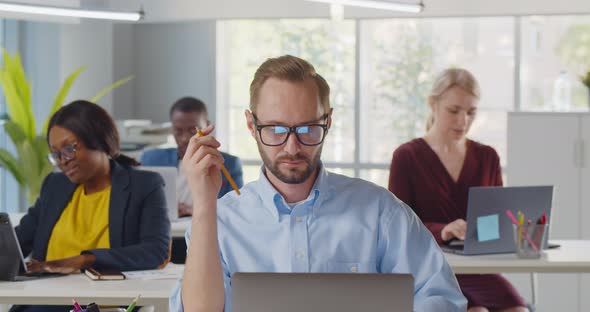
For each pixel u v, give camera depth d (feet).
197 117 17.98
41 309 11.44
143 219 12.00
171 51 27.12
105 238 11.96
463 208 14.10
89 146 11.82
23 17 15.16
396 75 25.98
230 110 27.17
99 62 25.49
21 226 12.45
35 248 12.17
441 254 7.07
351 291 5.90
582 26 24.35
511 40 24.89
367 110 26.23
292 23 26.63
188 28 26.99
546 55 24.64
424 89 25.76
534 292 14.47
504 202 12.61
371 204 7.14
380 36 26.00
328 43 26.37
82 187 12.25
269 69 6.63
